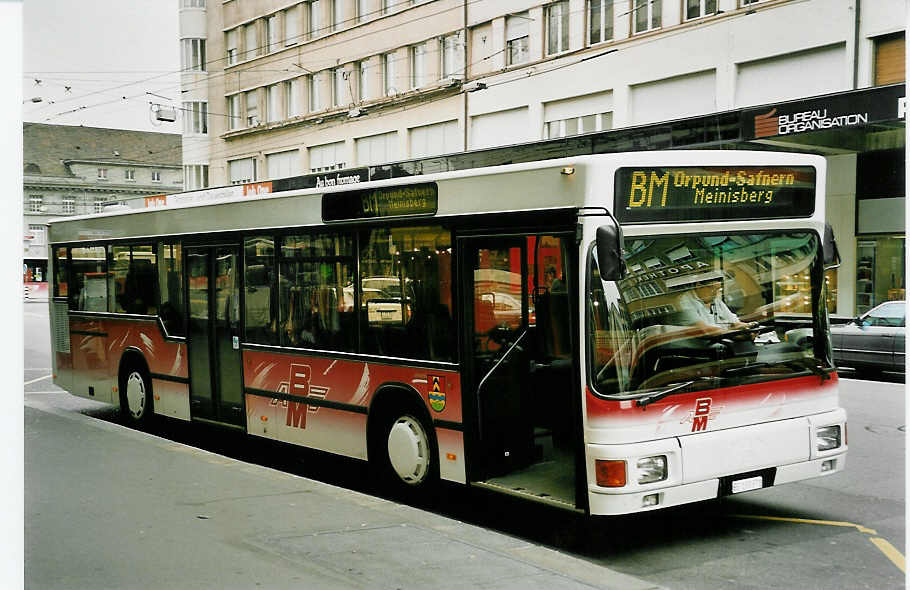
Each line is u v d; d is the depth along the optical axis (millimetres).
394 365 8453
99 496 7645
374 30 37438
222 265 10914
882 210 23062
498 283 7676
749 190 7180
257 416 10359
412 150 35844
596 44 27578
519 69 30328
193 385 11484
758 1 23141
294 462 10664
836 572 6402
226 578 5562
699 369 6828
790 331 7316
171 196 41125
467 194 7711
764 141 21281
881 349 17438
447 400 7898
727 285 7031
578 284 6621
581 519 7883
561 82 28734
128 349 12750
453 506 8445
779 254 7309
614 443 6457
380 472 8805
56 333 14625
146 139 74750
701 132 21469
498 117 31641
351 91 39000
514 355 7656
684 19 25109
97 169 71875
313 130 41062
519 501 8633
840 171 23969
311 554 6070
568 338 7352
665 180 6797
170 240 11820
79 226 13961
